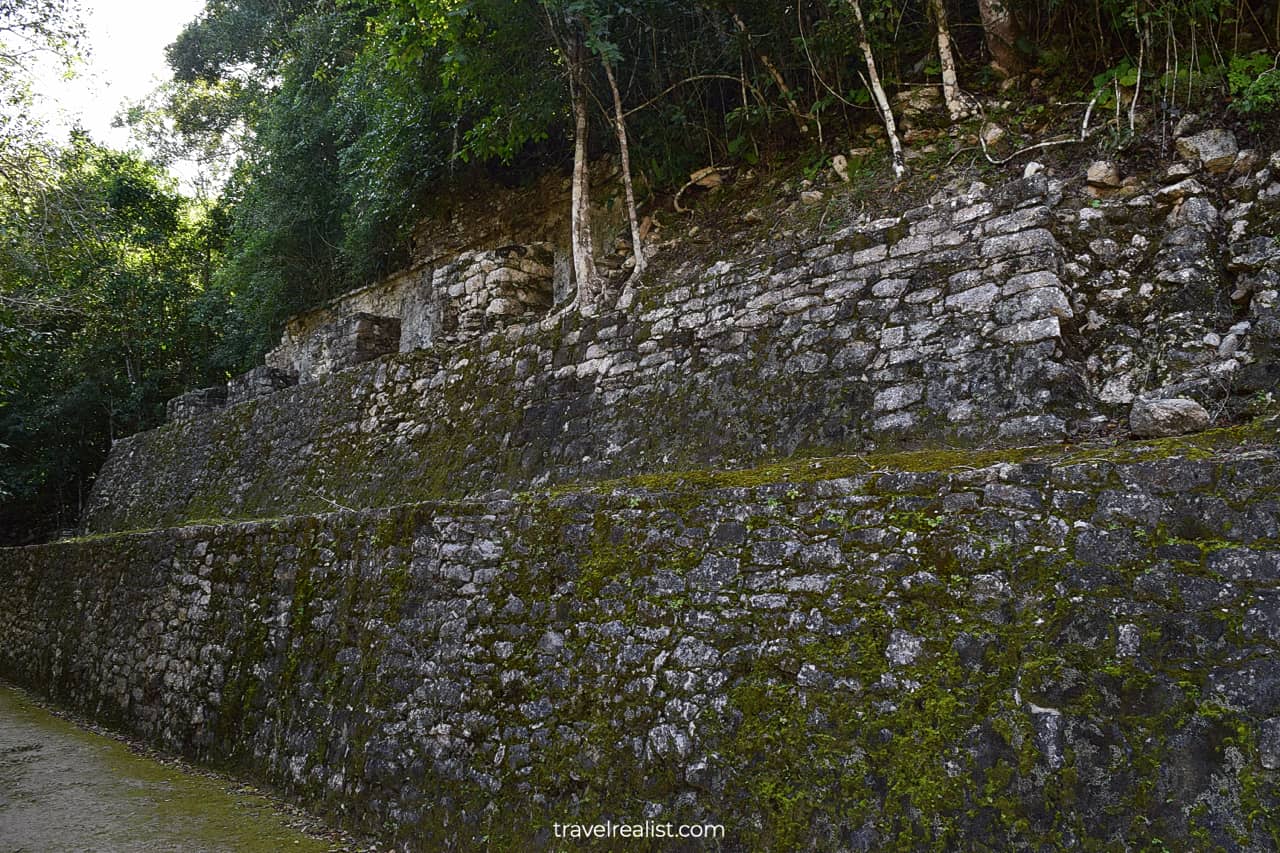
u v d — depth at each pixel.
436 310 9.96
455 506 5.00
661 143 7.53
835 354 4.73
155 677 7.48
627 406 5.74
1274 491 2.51
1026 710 2.72
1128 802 2.49
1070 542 2.81
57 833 4.77
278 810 5.19
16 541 16.75
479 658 4.49
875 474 3.36
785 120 6.98
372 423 8.30
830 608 3.27
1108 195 4.53
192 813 5.15
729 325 5.34
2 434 16.09
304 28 13.00
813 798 3.07
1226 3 4.57
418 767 4.55
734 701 3.40
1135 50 5.20
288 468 9.38
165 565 7.88
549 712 4.05
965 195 4.71
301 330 14.09
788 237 6.09
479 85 7.46
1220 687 2.44
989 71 5.88
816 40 6.22
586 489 4.60
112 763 6.49
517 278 9.04
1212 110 4.52
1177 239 4.17
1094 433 3.70
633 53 7.53
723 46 7.03
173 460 12.35
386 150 10.24
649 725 3.63
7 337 10.75
